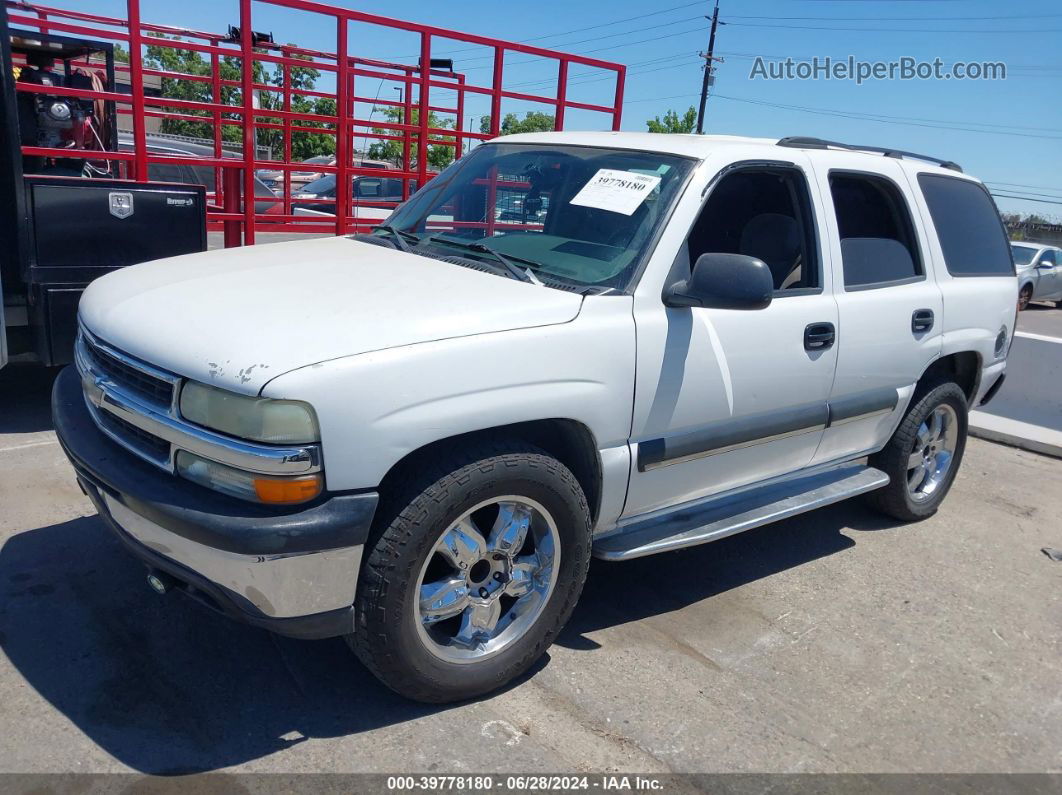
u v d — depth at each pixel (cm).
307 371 246
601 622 370
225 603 259
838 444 433
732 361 349
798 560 455
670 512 364
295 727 284
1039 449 700
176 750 269
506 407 279
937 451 518
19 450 494
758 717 314
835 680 344
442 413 265
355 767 268
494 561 300
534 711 304
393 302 286
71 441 298
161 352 265
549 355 290
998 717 331
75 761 260
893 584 436
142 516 264
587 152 387
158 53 1986
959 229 493
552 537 308
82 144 696
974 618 409
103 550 387
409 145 860
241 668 313
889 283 436
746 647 362
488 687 304
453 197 409
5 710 280
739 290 309
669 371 327
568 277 327
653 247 329
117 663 310
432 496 270
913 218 454
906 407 469
